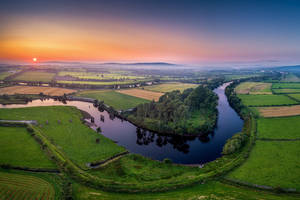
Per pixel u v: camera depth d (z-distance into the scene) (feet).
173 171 218.38
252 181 193.36
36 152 245.65
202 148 293.02
